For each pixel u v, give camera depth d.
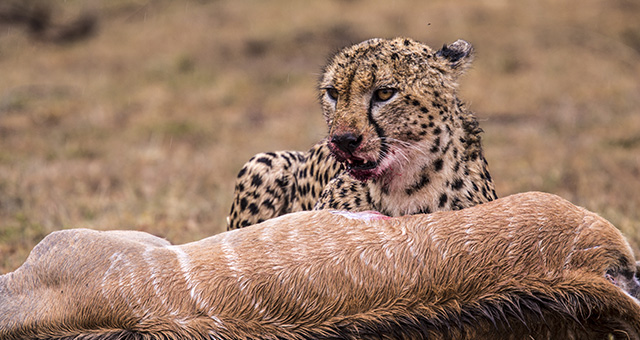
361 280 5.73
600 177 15.11
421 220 5.95
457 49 7.71
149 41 32.38
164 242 7.34
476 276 5.65
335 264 5.78
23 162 17.98
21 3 35.06
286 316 5.77
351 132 7.09
